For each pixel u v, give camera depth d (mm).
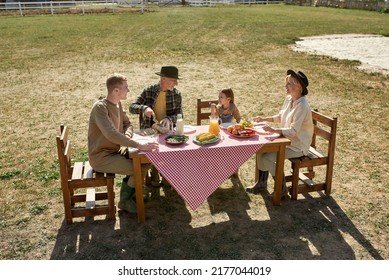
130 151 4082
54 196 4902
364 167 5691
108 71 12141
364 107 8578
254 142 4309
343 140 6676
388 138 6766
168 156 4035
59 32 20141
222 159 4145
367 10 34469
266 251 3912
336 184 5219
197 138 4293
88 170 4488
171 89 4953
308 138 4656
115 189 5098
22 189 5070
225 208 4660
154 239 4098
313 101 9047
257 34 19328
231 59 13930
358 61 13203
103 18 26953
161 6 39656
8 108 8562
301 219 4441
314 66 12711
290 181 4918
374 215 4520
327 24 23234
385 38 18422
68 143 4406
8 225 4305
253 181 5336
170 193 5008
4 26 22594
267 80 11016
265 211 4598
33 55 14664
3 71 12234
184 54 14758
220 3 42844
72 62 13484
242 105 8719
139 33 19781
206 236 4148
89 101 9102
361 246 3984
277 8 36500
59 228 4266
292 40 17594
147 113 4641
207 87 10242
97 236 4137
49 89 10188
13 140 6715
